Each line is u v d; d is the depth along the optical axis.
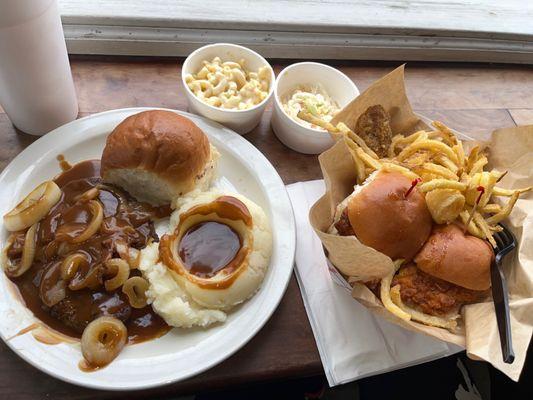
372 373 0.39
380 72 0.61
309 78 0.52
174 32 0.54
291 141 0.50
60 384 0.35
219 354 0.36
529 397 0.46
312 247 0.44
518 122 0.59
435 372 0.50
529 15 0.64
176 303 0.37
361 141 0.42
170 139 0.41
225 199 0.41
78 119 0.46
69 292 0.38
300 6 0.57
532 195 0.41
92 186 0.44
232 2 0.56
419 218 0.38
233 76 0.49
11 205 0.41
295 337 0.40
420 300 0.38
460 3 0.63
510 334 0.34
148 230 0.43
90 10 0.50
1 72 0.39
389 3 0.61
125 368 0.35
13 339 0.34
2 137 0.46
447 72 0.63
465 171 0.42
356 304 0.42
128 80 0.53
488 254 0.37
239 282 0.38
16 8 0.34
